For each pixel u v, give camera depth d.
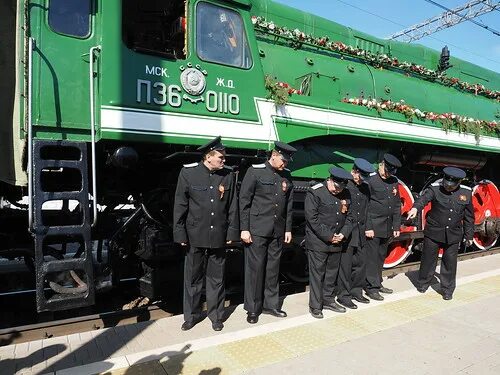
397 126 6.20
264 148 4.54
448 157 7.54
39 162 3.28
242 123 4.36
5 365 3.12
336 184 4.30
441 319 4.28
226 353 3.37
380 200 5.11
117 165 3.70
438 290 5.36
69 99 3.53
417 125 6.53
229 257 5.23
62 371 2.97
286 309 4.56
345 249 4.62
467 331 3.97
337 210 4.36
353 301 4.86
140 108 3.72
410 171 7.50
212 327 3.97
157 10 4.53
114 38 3.63
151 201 4.53
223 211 3.94
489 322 4.21
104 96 3.56
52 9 3.50
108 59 3.59
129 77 3.68
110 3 3.63
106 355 3.32
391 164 5.06
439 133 6.91
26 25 3.37
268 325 3.99
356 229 4.65
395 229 5.21
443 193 5.07
